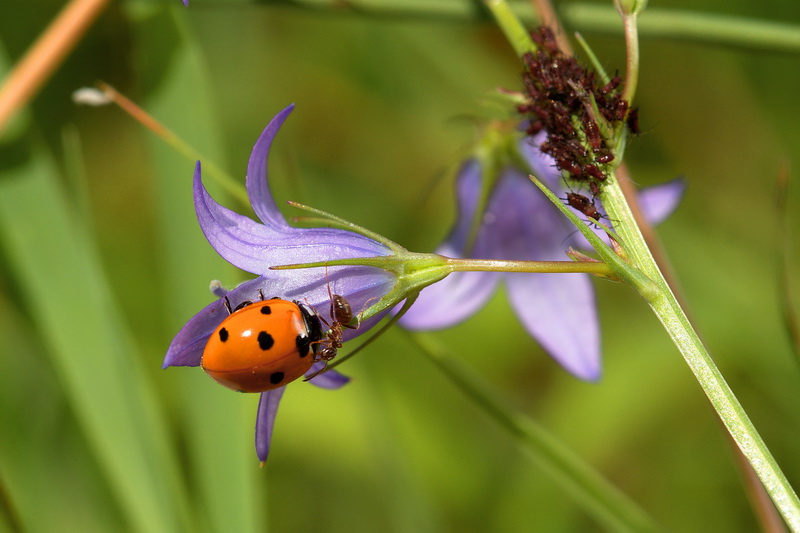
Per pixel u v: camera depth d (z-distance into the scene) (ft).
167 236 0.63
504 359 0.76
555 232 0.61
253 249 0.51
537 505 0.70
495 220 0.61
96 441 0.62
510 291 0.62
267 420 0.52
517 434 0.60
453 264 0.51
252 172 0.51
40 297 0.63
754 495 0.57
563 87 0.52
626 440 0.72
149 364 0.75
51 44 0.62
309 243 0.52
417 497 0.65
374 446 0.65
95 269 0.63
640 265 0.51
